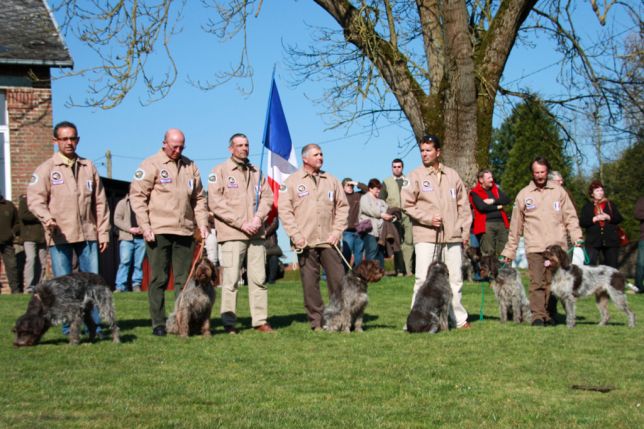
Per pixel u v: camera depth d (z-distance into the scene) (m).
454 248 9.86
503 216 14.73
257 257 9.52
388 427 5.15
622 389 6.29
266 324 9.57
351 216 15.56
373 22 15.57
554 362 7.38
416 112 16.12
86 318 8.67
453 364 7.34
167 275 9.27
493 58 15.84
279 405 5.80
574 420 5.32
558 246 10.00
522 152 42.41
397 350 8.07
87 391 6.23
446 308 9.48
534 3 15.78
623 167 35.28
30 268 14.94
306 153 9.77
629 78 17.08
